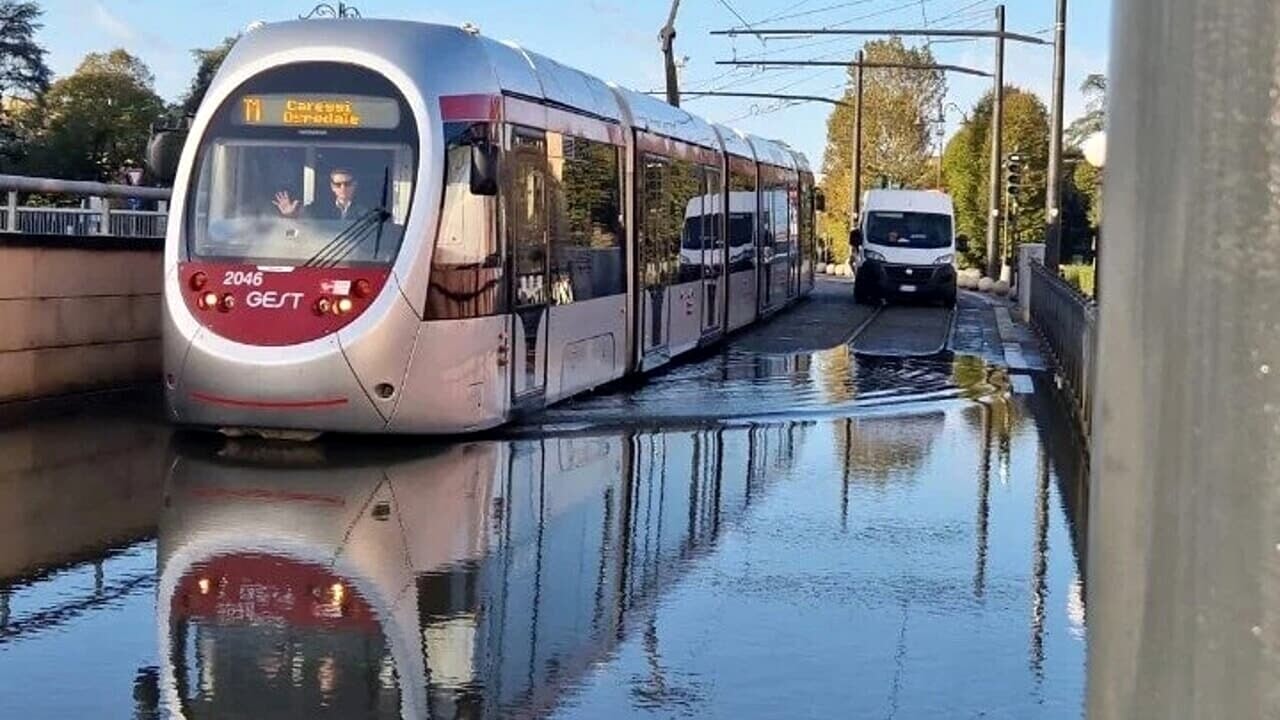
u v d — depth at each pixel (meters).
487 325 13.16
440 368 12.52
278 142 12.63
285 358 12.11
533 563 8.75
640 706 6.05
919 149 87.00
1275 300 1.83
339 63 12.70
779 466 12.78
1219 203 1.86
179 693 6.09
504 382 13.66
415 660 6.66
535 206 14.45
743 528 10.05
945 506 11.02
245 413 12.27
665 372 20.75
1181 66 1.89
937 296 38.38
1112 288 1.99
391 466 11.87
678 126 21.42
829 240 88.88
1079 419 15.02
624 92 18.75
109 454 12.04
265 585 8.00
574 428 14.67
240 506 10.11
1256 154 1.84
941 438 14.69
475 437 13.63
